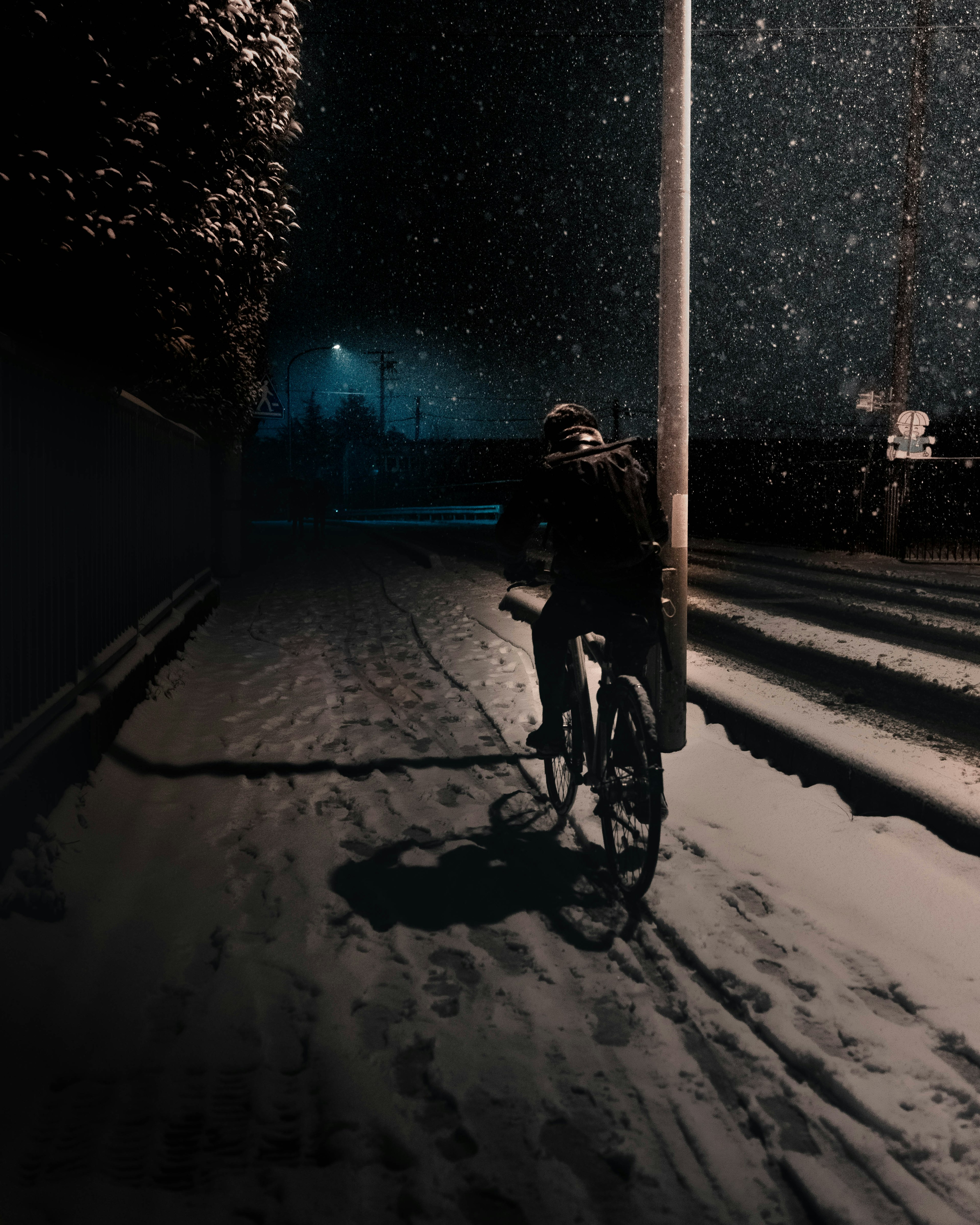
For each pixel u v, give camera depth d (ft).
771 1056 8.50
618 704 12.23
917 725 18.10
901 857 12.10
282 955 10.46
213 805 15.58
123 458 19.97
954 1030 8.64
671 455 16.57
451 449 197.88
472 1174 7.04
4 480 12.11
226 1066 8.47
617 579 12.03
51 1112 7.81
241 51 15.24
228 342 22.82
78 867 12.44
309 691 24.03
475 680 24.50
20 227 12.82
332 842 13.89
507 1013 9.34
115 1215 6.61
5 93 12.39
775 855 12.87
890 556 54.19
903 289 54.90
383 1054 8.60
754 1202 6.81
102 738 16.48
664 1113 7.81
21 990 9.34
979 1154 7.15
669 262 16.38
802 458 67.62
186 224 15.34
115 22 13.47
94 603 17.22
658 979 9.98
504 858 13.33
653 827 11.00
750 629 28.99
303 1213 6.67
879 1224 6.52
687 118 16.29
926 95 53.98
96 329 15.07
